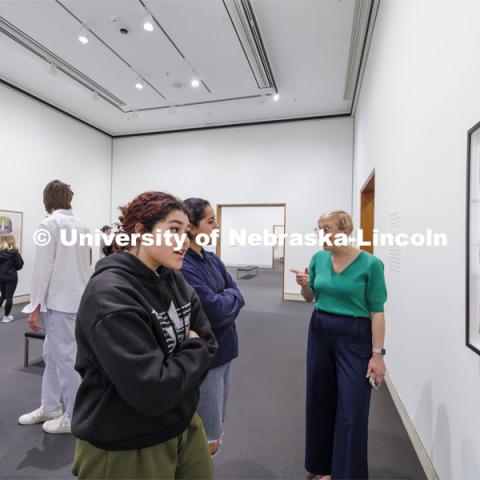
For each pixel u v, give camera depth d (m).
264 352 3.45
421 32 1.79
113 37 4.11
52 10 3.65
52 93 5.73
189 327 0.96
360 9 3.38
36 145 5.83
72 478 1.59
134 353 0.69
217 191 7.16
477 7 1.16
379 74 3.14
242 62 4.64
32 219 5.76
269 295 7.09
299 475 1.64
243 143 6.98
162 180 7.51
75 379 1.93
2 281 4.51
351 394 1.35
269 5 3.56
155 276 0.87
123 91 5.61
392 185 2.50
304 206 6.59
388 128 2.68
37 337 2.89
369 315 1.43
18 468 1.66
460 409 1.26
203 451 0.94
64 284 1.91
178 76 5.08
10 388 2.52
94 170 7.28
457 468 1.28
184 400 0.84
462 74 1.27
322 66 4.76
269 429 2.04
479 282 1.09
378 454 1.80
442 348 1.45
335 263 1.48
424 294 1.71
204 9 3.61
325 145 6.47
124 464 0.75
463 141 1.26
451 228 1.36
